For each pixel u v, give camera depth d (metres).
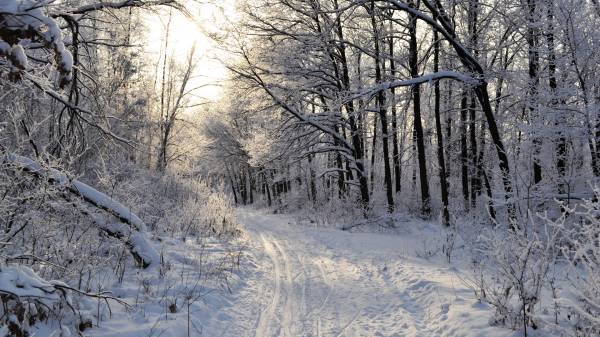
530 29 14.51
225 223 13.95
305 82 20.92
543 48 13.48
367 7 16.23
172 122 26.58
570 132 12.37
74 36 6.76
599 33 12.20
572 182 12.85
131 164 13.53
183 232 11.88
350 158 20.95
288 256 11.95
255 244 13.62
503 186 13.05
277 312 6.85
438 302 6.65
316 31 19.84
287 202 31.50
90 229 7.34
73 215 6.69
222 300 7.06
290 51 19.66
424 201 19.33
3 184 4.71
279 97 20.38
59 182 5.68
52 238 5.85
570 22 12.22
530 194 12.23
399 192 22.88
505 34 17.56
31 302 4.69
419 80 14.96
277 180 35.25
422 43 23.72
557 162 13.26
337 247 13.46
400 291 7.85
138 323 5.48
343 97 16.30
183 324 5.70
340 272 9.81
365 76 20.78
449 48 21.31
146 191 12.17
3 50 4.41
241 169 47.16
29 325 4.66
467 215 17.50
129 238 7.67
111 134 7.35
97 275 6.85
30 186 5.50
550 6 12.69
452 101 23.48
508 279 5.54
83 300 5.53
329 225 19.14
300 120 20.77
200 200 14.61
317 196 30.38
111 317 5.52
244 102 21.06
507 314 5.19
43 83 5.01
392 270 9.55
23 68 4.53
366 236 15.57
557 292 5.79
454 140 24.08
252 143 22.09
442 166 19.94
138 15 8.11
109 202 7.51
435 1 15.17
